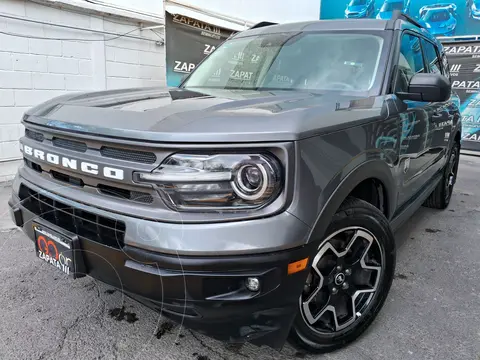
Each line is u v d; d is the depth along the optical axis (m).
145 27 6.88
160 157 1.51
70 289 2.63
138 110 1.79
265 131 1.52
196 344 2.14
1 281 2.70
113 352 2.05
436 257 3.38
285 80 2.72
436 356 2.10
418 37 3.29
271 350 2.11
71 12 5.85
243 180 1.50
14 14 5.27
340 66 2.66
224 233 1.49
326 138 1.71
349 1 13.58
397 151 2.41
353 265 2.07
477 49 9.48
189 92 2.45
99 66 6.38
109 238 1.69
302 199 1.57
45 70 5.74
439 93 2.38
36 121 2.03
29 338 2.12
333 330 2.06
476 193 5.68
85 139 1.69
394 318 2.44
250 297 1.54
